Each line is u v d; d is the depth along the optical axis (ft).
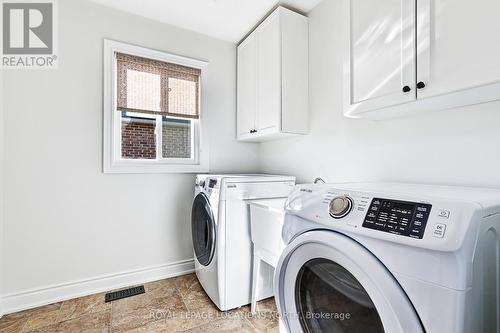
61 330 4.88
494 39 2.52
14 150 5.58
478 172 3.56
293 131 6.35
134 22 6.91
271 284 5.96
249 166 8.81
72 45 6.15
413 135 4.36
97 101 6.46
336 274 2.70
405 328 1.91
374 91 3.81
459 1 2.79
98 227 6.49
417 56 3.21
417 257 1.89
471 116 3.63
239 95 8.18
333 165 5.97
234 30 7.73
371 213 2.30
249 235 5.72
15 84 5.61
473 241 1.75
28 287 5.68
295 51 6.39
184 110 7.66
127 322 5.13
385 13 3.61
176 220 7.55
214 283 5.57
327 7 6.09
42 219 5.85
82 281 6.26
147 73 7.12
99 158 6.49
